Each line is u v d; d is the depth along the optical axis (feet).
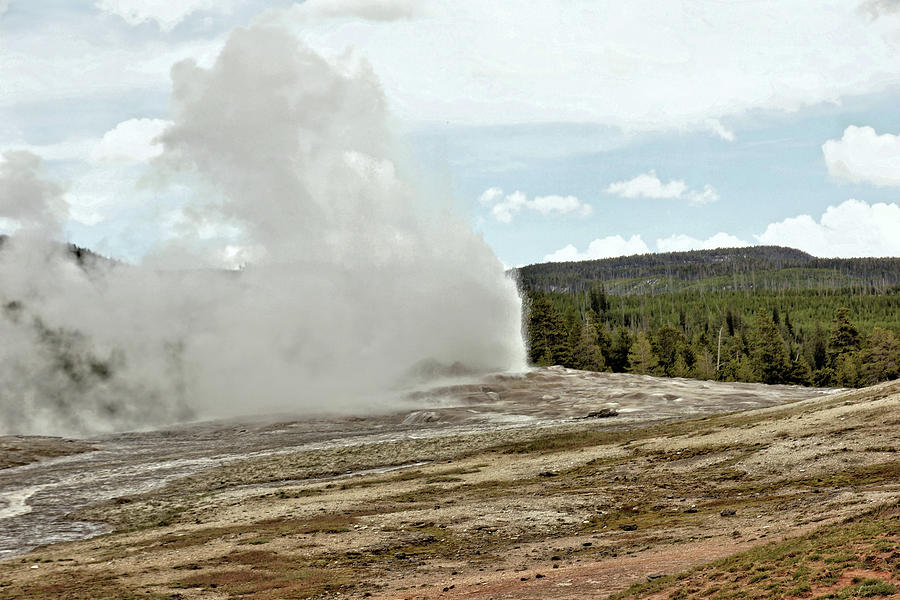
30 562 138.31
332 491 200.85
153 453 325.42
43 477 270.05
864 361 488.44
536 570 106.01
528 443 257.75
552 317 590.55
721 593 76.02
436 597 94.99
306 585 108.68
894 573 70.33
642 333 598.75
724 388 417.49
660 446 208.03
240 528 156.15
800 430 186.39
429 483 198.80
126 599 103.09
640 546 115.03
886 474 136.26
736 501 139.95
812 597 68.90
